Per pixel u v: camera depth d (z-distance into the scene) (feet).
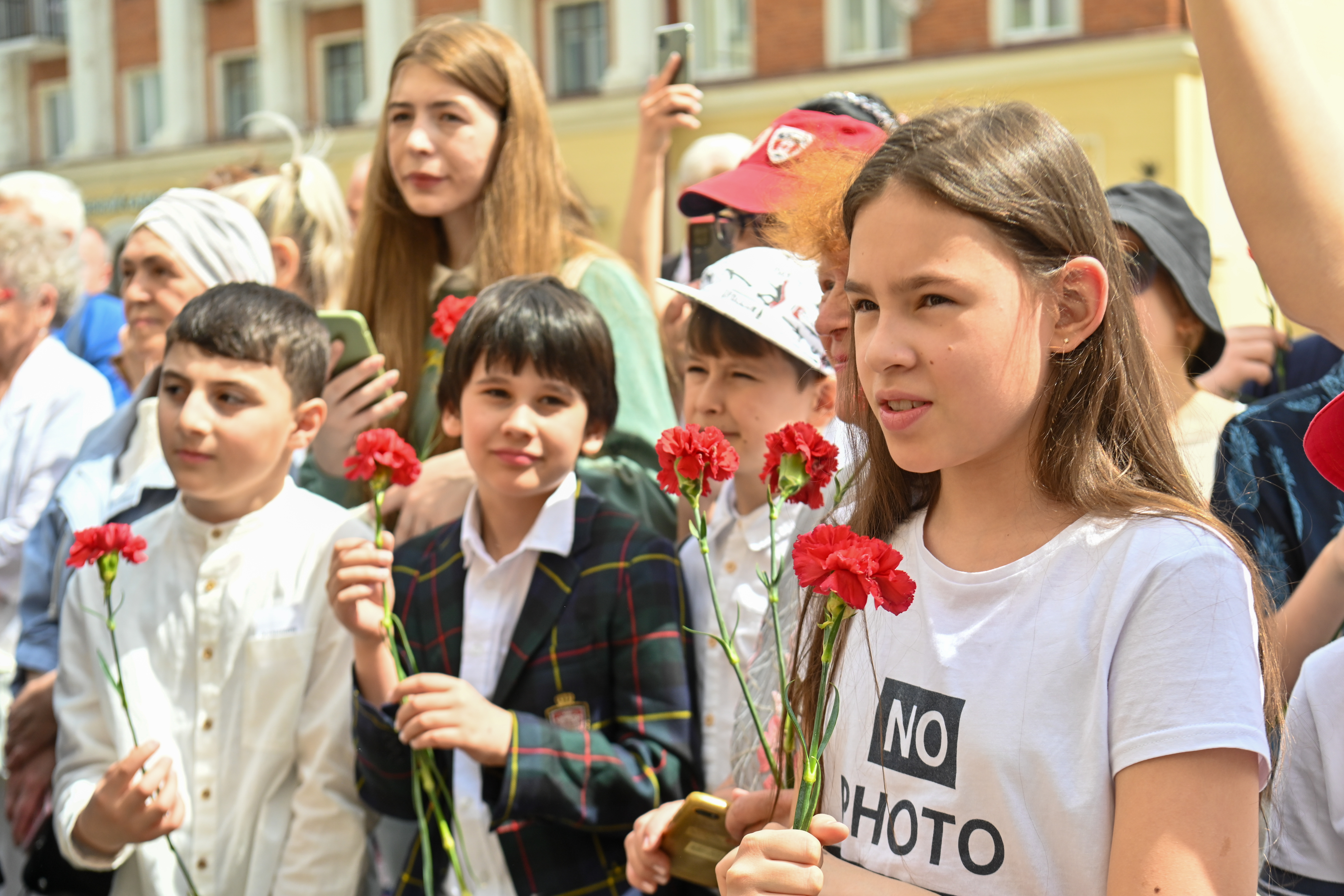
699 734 6.47
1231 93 3.78
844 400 4.81
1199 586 3.43
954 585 3.84
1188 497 3.84
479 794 6.28
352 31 55.83
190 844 6.49
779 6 43.45
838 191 4.91
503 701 6.36
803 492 4.45
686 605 6.67
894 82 40.88
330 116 56.90
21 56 66.49
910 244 3.57
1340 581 4.89
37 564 8.14
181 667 6.77
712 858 4.91
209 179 12.09
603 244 9.23
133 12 61.57
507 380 6.57
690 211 8.45
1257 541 5.81
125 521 7.77
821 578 3.38
